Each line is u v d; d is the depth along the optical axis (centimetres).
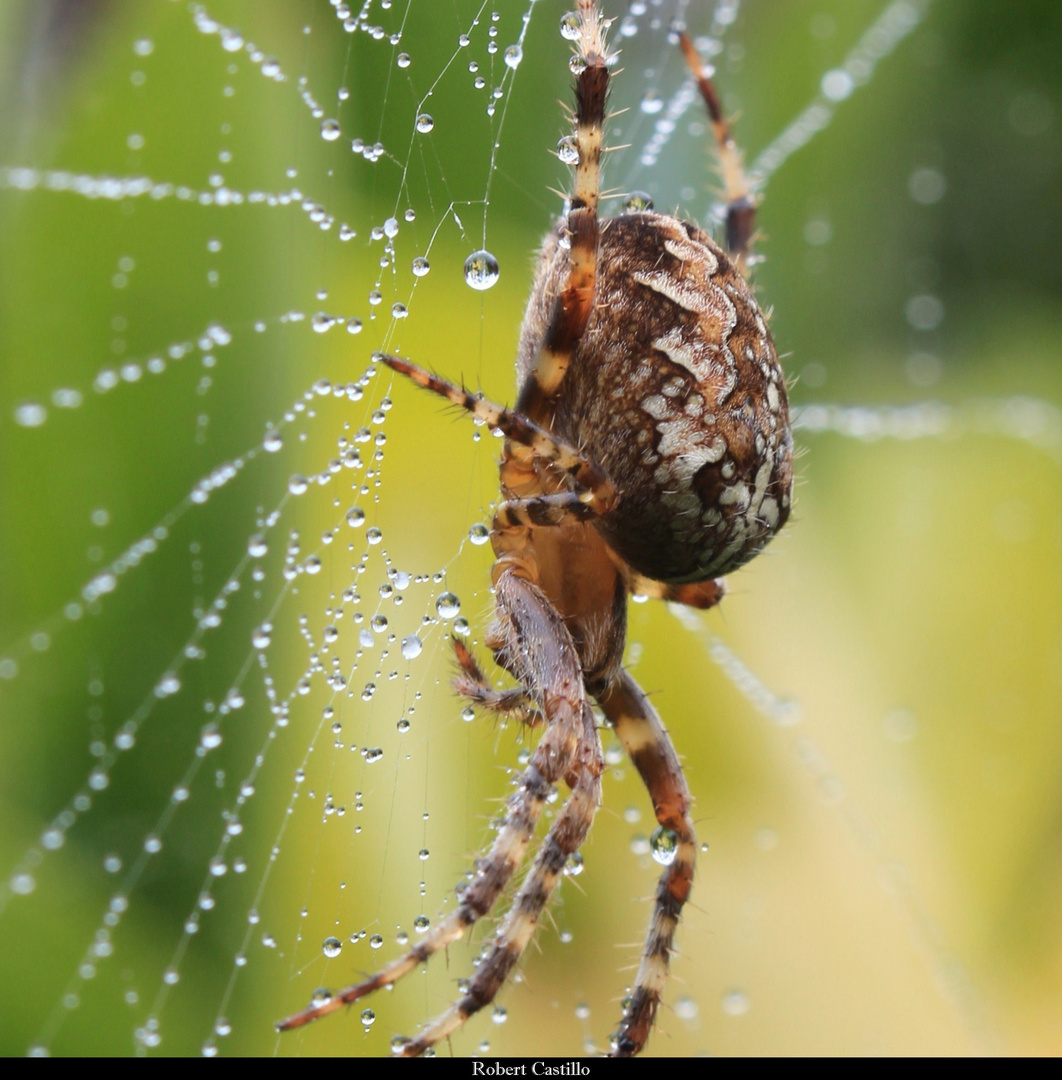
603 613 12
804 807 14
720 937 14
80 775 13
